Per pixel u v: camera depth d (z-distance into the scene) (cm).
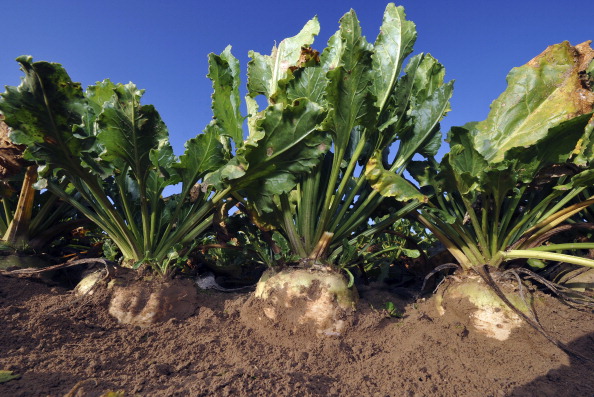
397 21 54
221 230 62
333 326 46
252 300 51
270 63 58
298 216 54
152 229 54
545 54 51
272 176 49
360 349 45
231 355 42
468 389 36
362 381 37
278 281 49
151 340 45
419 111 56
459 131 46
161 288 51
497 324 46
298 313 47
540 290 54
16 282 54
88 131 53
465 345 45
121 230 53
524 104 50
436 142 56
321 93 50
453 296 49
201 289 59
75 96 48
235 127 54
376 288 63
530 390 36
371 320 48
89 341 43
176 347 44
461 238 55
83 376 34
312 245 53
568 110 47
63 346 41
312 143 47
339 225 57
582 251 61
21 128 47
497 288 46
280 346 45
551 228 52
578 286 55
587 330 45
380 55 54
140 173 50
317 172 52
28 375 32
